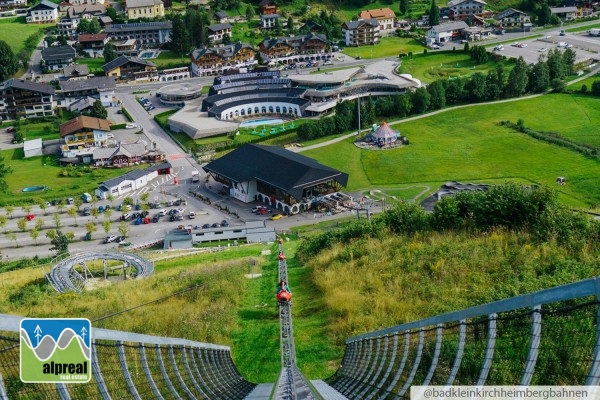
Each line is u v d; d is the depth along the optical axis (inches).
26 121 6584.6
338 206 4379.9
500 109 6107.3
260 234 3855.8
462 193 2057.1
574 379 570.6
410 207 2276.1
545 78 6481.3
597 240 1461.6
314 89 6771.7
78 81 7111.2
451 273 1503.4
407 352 811.4
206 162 5447.8
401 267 1674.5
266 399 874.1
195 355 1009.5
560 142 5157.5
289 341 1390.3
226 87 6988.2
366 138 5575.8
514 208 1722.4
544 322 634.2
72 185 4950.8
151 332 1481.3
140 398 669.3
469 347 756.0
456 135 5570.9
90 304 1825.8
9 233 4020.7
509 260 1476.4
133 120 6599.4
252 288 1961.1
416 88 6540.4
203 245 3828.7
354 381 921.5
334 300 1582.2
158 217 4352.9
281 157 4667.8
